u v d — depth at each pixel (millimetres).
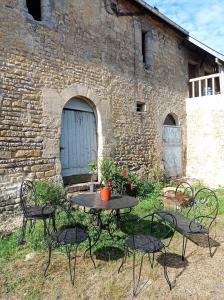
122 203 4496
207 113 10984
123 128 8508
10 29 5770
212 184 10672
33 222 5297
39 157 6219
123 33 8625
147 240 3584
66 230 3994
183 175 11180
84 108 7539
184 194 7133
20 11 5965
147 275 3775
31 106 6098
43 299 3262
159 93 10070
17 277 3695
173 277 3734
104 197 4703
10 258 4207
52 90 6520
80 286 3527
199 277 3730
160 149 10031
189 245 4742
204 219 6004
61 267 3963
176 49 11086
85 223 5414
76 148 7301
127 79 8688
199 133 11180
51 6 6570
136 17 9125
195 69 12664
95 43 7656
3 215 5465
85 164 7512
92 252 4379
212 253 4438
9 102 5715
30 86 6094
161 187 8930
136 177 7828
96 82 7641
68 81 6887
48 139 6402
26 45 6043
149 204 6801
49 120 6438
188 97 11719
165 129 10336
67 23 6930
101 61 7816
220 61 10781
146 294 3359
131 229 5285
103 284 3568
